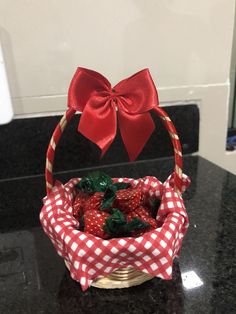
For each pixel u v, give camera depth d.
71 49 0.71
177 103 0.80
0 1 0.64
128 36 0.72
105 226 0.44
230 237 0.56
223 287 0.46
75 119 0.75
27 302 0.45
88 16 0.69
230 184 0.74
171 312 0.43
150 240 0.41
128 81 0.45
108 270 0.43
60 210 0.47
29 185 0.75
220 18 0.75
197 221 0.61
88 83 0.44
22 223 0.63
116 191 0.50
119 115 0.45
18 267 0.52
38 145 0.76
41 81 0.72
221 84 0.81
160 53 0.75
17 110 0.73
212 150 0.87
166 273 0.42
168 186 0.50
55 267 0.51
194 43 0.76
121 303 0.44
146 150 0.82
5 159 0.75
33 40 0.68
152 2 0.71
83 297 0.45
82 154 0.79
